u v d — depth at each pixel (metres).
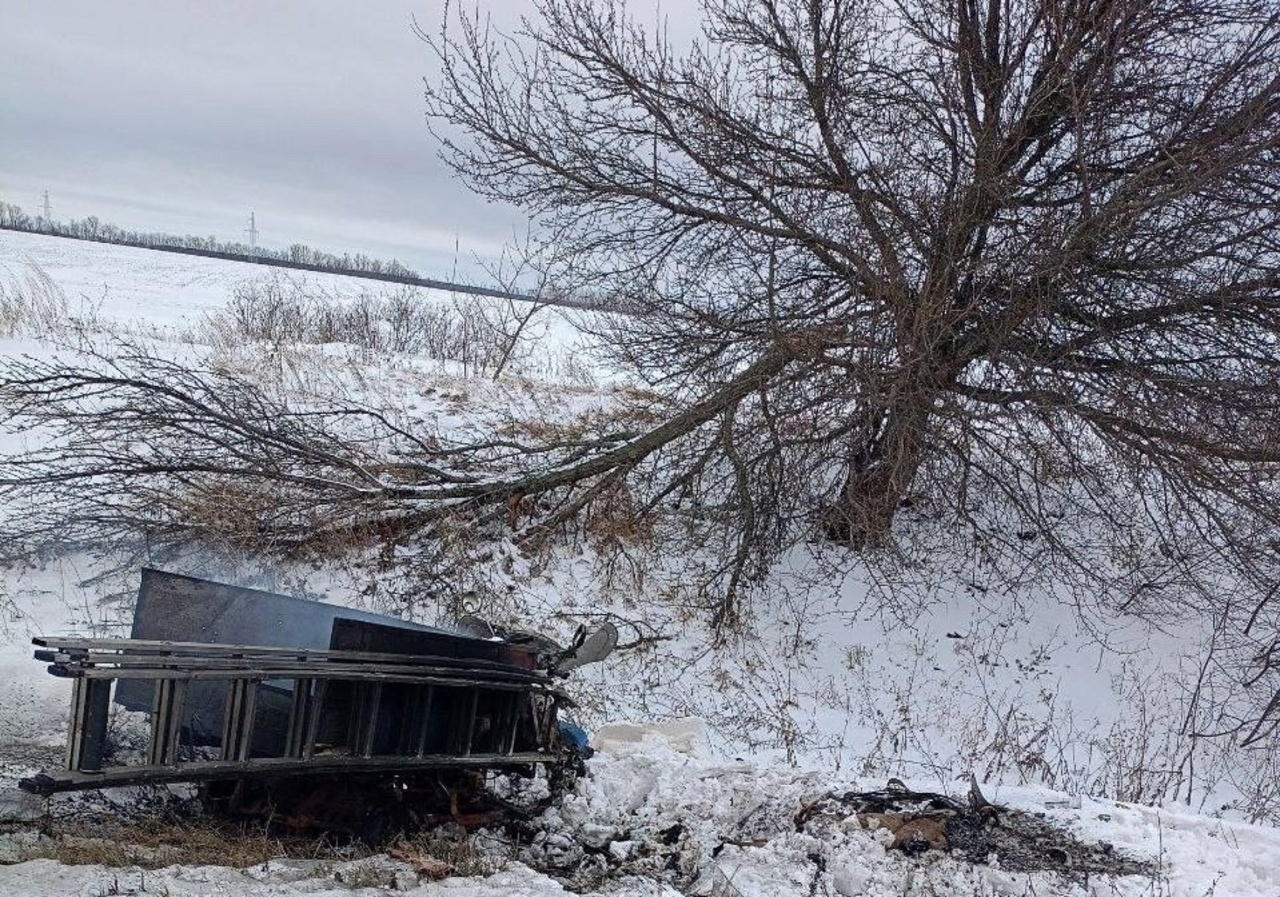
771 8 11.55
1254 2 10.78
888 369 11.02
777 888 5.37
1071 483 12.70
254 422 11.63
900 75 11.60
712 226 12.27
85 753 4.69
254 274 49.59
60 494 10.77
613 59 11.80
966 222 10.88
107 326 21.72
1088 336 11.31
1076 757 9.62
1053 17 10.52
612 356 12.62
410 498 11.86
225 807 5.90
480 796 6.30
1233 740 9.38
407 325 24.69
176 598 6.92
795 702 10.31
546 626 10.93
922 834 5.88
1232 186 10.55
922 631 11.71
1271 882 5.61
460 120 12.20
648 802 6.62
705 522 12.68
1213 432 11.06
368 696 5.54
